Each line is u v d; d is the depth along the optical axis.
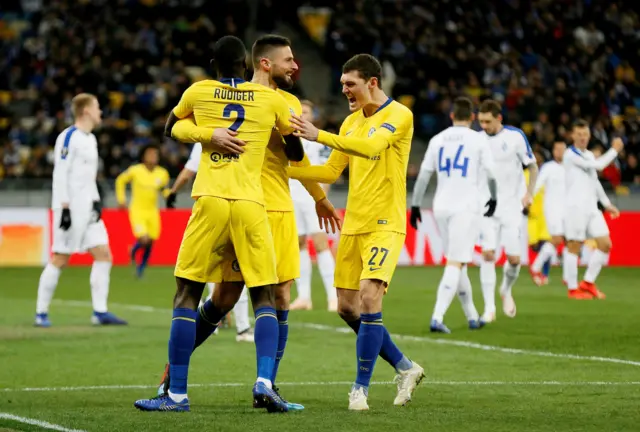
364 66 17.73
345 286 18.23
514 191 32.41
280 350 18.34
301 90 72.56
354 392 17.25
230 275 17.41
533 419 16.09
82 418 16.03
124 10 75.69
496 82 73.50
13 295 40.88
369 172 17.73
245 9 77.12
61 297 40.44
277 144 17.95
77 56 71.56
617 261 58.25
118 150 62.69
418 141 71.88
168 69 71.31
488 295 31.50
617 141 39.34
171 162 62.31
